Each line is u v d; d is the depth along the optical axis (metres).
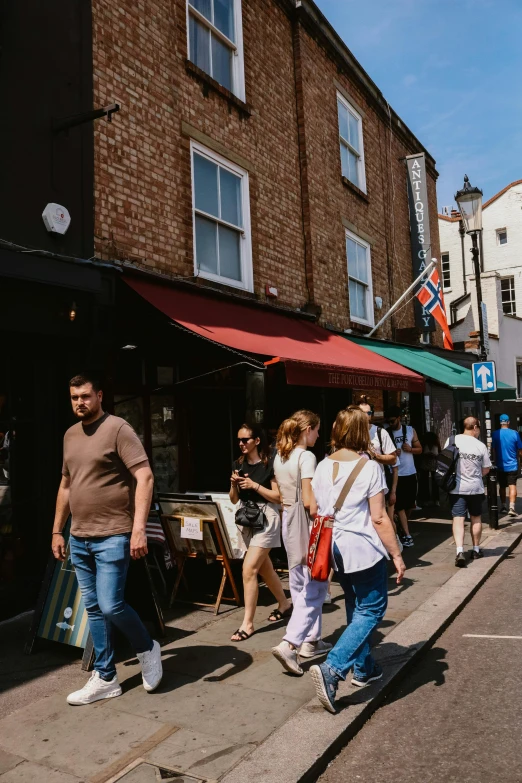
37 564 5.51
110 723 3.38
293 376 6.05
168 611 5.46
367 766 3.06
